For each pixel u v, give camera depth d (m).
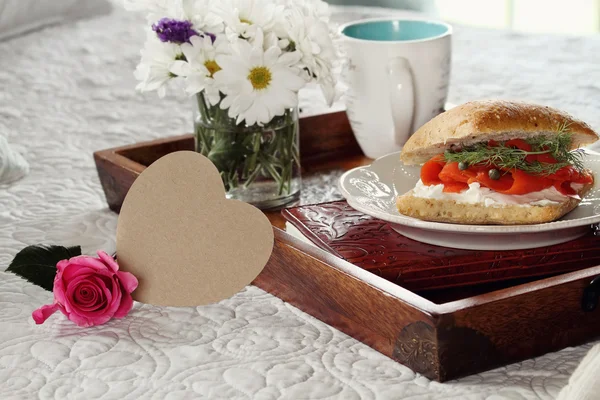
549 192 0.92
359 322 0.86
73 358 0.85
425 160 0.97
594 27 2.82
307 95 1.44
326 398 0.80
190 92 0.99
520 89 1.39
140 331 0.89
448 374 0.81
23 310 0.92
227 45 0.99
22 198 1.15
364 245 0.92
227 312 0.91
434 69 1.10
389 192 0.98
